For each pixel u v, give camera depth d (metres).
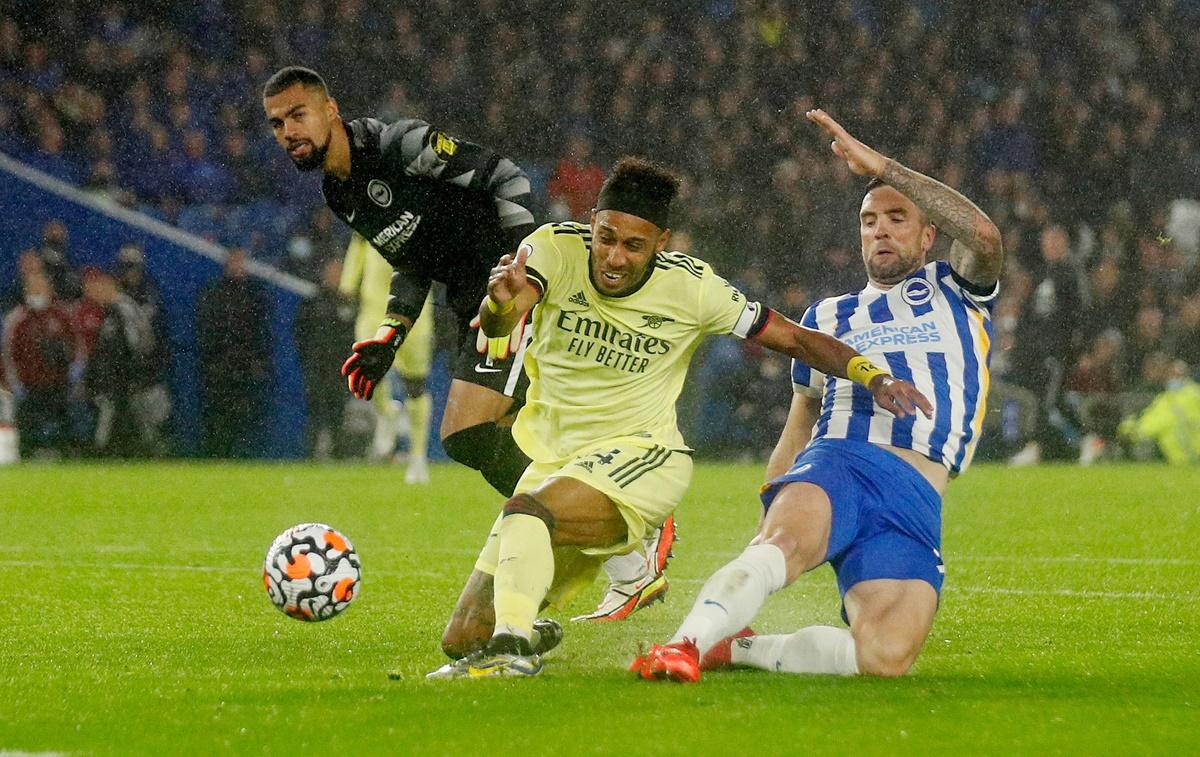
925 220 17.19
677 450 15.91
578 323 15.75
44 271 59.41
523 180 21.94
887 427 16.25
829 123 16.86
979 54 78.56
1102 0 78.94
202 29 69.12
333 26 70.94
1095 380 64.38
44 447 59.94
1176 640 18.03
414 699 13.48
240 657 16.64
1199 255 72.88
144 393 60.31
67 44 66.50
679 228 70.50
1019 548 29.88
